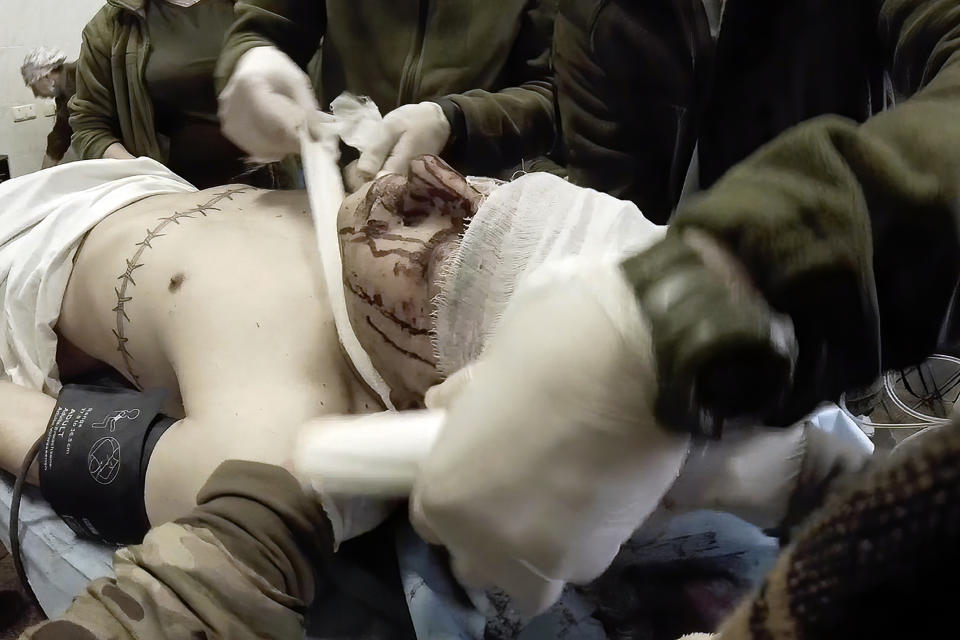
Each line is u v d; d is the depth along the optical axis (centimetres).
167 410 78
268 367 67
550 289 30
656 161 81
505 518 30
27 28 225
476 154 89
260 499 55
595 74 82
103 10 169
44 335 88
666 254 27
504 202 54
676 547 59
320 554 58
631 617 58
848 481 23
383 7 101
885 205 27
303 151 82
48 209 96
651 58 77
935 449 18
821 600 20
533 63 103
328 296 71
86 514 68
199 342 70
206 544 52
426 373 59
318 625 63
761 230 25
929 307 28
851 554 19
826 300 25
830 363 27
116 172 106
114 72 163
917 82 52
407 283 59
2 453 79
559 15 87
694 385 24
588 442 27
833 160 27
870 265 26
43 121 237
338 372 69
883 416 71
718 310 25
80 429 69
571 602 59
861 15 62
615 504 29
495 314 51
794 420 28
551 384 27
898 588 18
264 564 53
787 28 65
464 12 99
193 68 158
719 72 71
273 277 73
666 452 27
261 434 61
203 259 76
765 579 24
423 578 61
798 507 50
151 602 50
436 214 61
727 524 59
